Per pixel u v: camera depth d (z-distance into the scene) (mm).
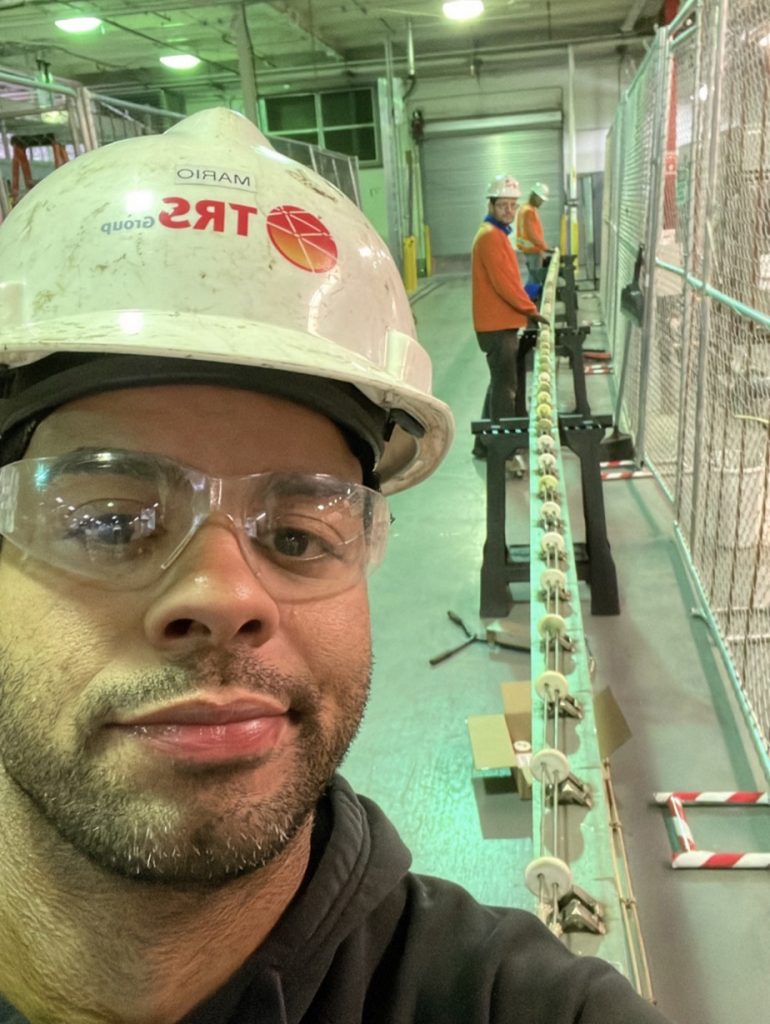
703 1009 1902
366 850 833
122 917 714
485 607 3668
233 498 735
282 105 16859
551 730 1482
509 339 5281
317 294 798
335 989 766
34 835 723
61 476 711
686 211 4125
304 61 15531
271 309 765
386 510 897
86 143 5242
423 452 1140
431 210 17109
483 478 5422
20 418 759
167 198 768
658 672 3232
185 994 743
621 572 4074
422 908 871
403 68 15680
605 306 10375
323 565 778
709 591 3459
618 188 8172
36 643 680
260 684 668
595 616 3674
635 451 5480
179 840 637
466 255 17266
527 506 4859
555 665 1678
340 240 851
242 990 732
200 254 752
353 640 785
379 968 822
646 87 5422
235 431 750
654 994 1941
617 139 8461
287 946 747
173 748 646
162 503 719
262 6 11211
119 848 638
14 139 5359
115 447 727
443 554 4367
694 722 2924
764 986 1946
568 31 14859
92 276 748
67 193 795
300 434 787
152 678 647
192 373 734
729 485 3209
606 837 1228
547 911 1105
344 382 850
